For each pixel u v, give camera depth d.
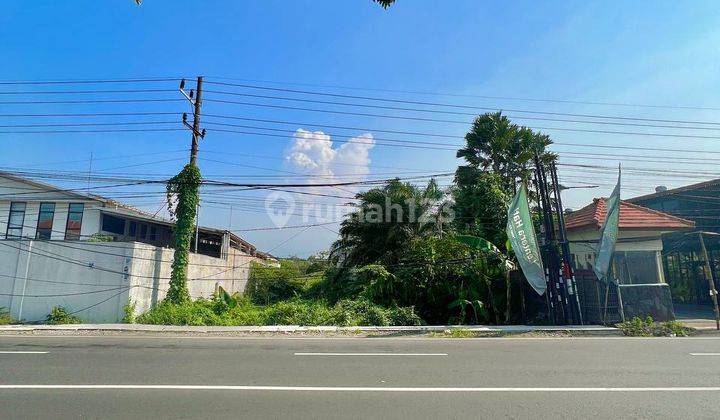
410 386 6.67
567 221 21.06
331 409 5.53
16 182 29.11
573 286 15.59
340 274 23.61
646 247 17.78
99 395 6.16
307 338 12.49
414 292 19.62
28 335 13.23
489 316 18.19
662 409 5.56
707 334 13.07
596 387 6.62
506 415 5.32
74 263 18.62
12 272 18.81
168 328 14.73
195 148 19.80
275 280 30.89
